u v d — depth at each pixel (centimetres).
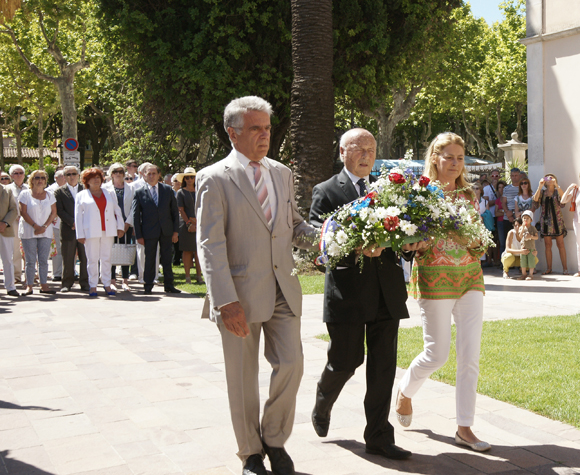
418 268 395
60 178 1228
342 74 1830
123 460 370
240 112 348
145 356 624
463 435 388
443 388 508
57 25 2658
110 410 460
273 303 346
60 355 629
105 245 1076
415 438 404
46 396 495
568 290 1059
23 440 403
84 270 1155
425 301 391
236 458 373
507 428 417
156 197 1087
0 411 459
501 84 4181
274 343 354
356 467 360
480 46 4406
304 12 1267
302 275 1245
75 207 1070
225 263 333
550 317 795
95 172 1066
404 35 1886
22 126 5453
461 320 393
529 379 515
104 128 4769
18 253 1239
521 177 1377
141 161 2023
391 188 364
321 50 1272
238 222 343
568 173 1310
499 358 583
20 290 1138
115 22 1812
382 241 350
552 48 1323
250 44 1809
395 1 1828
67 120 2738
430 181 381
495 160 4509
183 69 1766
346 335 373
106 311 898
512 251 1227
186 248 1219
